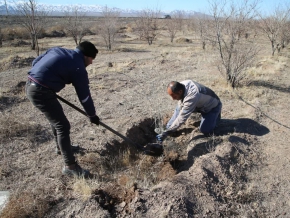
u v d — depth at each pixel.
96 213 2.62
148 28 23.30
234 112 5.21
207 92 3.83
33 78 2.80
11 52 15.27
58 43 19.89
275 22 12.39
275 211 2.82
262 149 3.89
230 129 4.41
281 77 8.21
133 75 8.57
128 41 23.20
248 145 3.94
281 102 5.83
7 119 4.51
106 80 7.79
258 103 5.69
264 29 12.85
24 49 16.55
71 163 3.23
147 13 23.91
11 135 4.18
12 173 3.32
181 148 4.29
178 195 2.77
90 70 9.44
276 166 3.52
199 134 4.32
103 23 18.69
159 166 3.89
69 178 3.25
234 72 6.76
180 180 3.03
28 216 2.67
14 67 10.49
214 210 2.72
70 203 2.82
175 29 28.72
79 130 4.46
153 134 4.82
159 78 8.18
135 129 4.66
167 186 2.91
